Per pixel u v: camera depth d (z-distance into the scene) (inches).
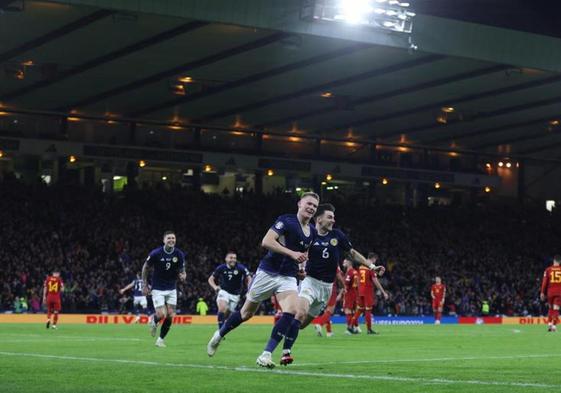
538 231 3351.4
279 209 3041.3
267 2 1921.8
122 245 2613.2
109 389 498.3
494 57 2229.3
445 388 516.7
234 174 3147.1
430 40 2135.8
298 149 3250.5
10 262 2375.7
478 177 3491.6
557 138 3299.7
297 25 1974.7
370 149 3366.1
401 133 3228.3
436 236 3154.5
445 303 2839.6
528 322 2650.1
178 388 504.7
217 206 2945.4
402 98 2731.3
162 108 2824.8
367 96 2706.7
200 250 2709.2
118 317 2169.0
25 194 2652.6
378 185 3351.4
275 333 641.0
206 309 2375.7
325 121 3046.3
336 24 2004.2
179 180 3051.2
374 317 2454.5
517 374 636.1
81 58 2272.4
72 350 911.0
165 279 1018.7
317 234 733.3
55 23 1980.8
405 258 2999.5
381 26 1998.0
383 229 3105.3
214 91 2615.7
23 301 2249.0
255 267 2812.5
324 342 1193.4
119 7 1809.8
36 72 2397.9
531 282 3093.0
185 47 2167.8
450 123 3046.3
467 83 2549.2
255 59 2282.2
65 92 2615.7
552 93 2662.4
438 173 3422.7
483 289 2974.9
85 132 2910.9
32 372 606.9
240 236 2866.6
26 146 2783.0
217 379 557.3
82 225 2645.2
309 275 763.4
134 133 2984.7
